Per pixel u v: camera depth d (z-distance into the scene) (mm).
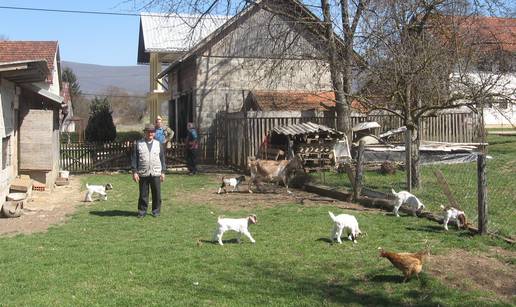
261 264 7695
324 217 11078
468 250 8234
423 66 12141
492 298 6309
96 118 32562
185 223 10805
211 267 7539
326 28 16984
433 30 13031
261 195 14680
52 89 27828
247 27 25047
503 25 14445
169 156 22797
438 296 6340
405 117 13227
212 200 13883
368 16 13055
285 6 19641
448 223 9977
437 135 22219
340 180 16312
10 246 8781
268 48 24703
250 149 20281
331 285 6785
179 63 25797
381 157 18828
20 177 14633
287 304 6105
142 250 8500
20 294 6379
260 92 24328
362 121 21578
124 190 16156
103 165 22516
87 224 10719
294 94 24328
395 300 6230
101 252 8367
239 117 21531
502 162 18312
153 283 6816
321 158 18750
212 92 25469
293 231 9820
